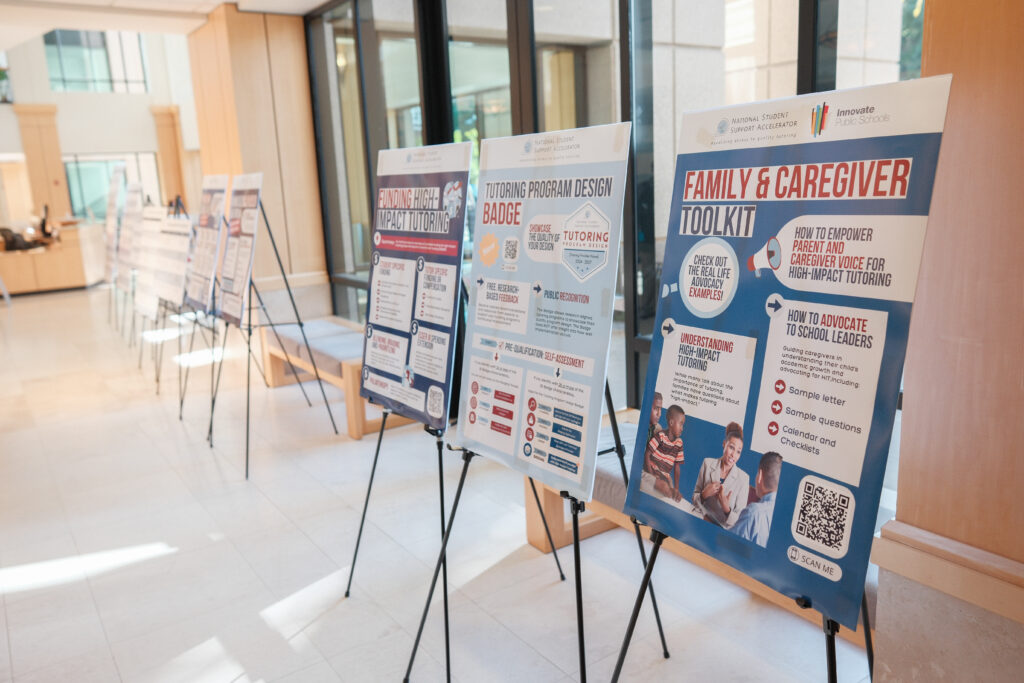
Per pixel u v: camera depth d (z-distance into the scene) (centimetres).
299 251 657
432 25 475
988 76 142
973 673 154
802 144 159
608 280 197
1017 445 146
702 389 177
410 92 516
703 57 326
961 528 155
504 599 288
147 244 689
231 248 473
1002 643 149
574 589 293
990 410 149
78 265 1183
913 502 163
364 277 629
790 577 159
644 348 376
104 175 1689
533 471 219
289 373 619
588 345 203
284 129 636
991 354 147
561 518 324
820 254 155
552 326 214
